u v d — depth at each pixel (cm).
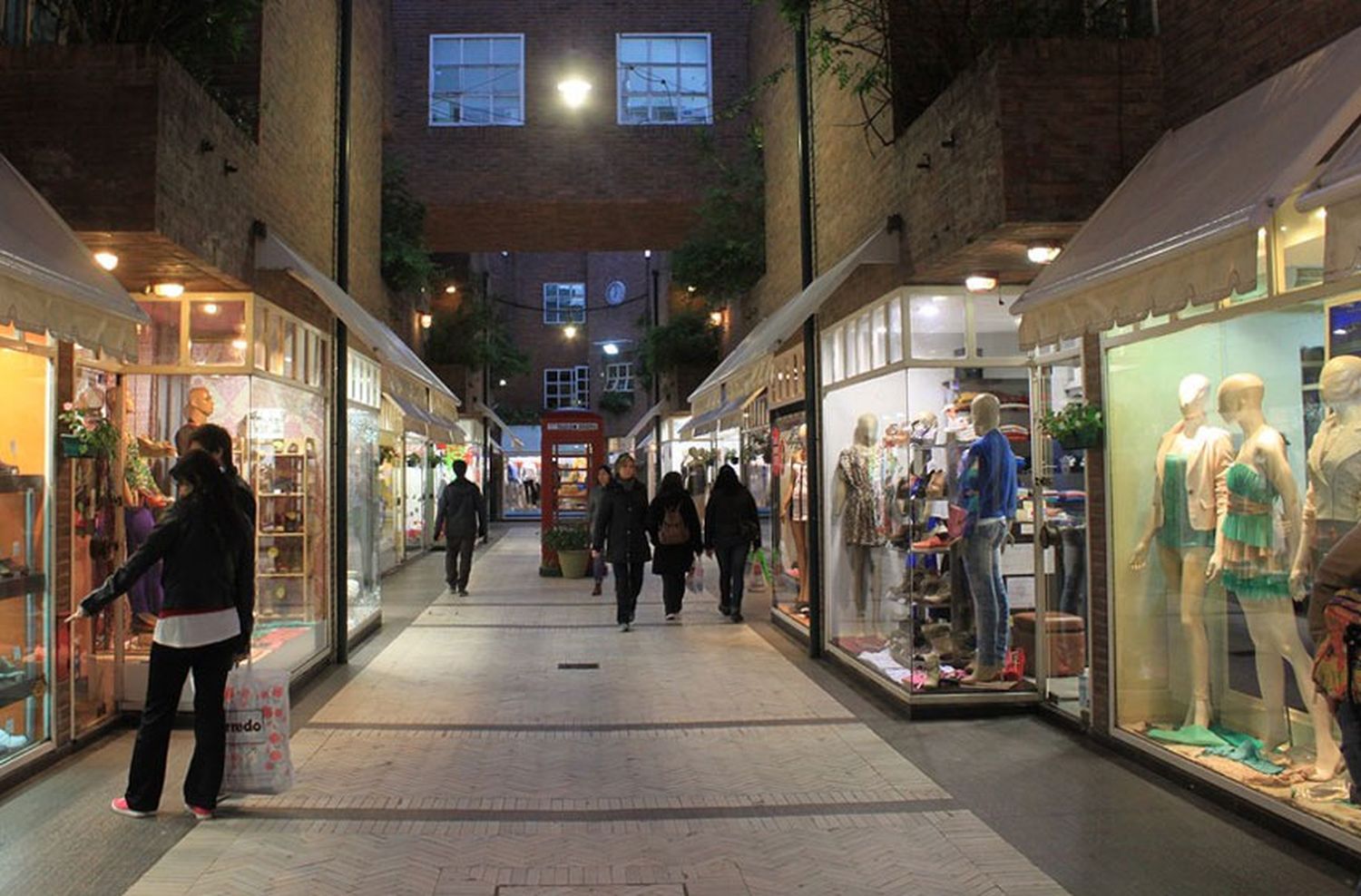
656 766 598
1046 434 663
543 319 4778
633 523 1123
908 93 752
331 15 941
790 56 1091
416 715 723
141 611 702
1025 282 719
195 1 646
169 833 482
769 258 1232
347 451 941
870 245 745
